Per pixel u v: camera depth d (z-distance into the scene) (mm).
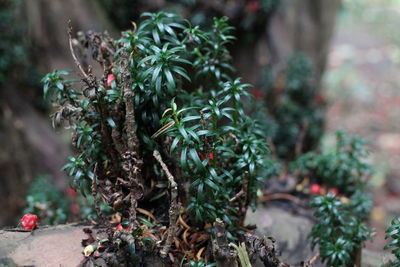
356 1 16844
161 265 2008
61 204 3500
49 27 5645
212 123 1943
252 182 2176
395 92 10969
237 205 2270
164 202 2316
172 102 1825
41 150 5684
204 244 2209
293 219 3074
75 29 5535
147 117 1974
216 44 2303
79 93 2068
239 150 2180
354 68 12297
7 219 5195
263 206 3205
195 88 2543
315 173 3547
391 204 6398
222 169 2014
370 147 8273
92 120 2064
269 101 5648
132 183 1890
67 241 2115
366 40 14203
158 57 1838
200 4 4914
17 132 5574
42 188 3990
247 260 1932
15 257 1980
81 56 2412
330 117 9867
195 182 1895
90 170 2090
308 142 5418
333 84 11078
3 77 5512
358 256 2498
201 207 1952
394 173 7445
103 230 2193
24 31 5660
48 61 5859
